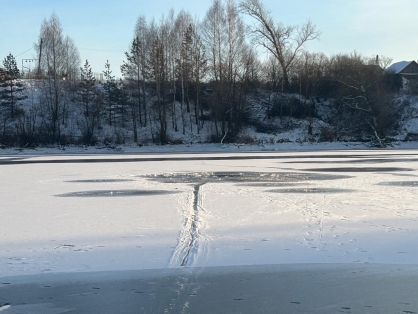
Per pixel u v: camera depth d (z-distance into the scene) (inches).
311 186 802.2
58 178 967.6
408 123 2465.6
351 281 327.3
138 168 1180.5
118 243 426.6
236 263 367.9
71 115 2514.8
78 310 280.4
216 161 1396.4
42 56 2516.0
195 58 2481.5
